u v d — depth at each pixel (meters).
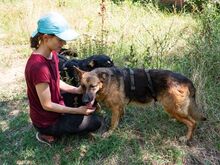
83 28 4.99
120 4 5.85
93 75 2.81
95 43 4.18
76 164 2.74
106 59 3.32
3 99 3.60
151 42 4.35
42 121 2.81
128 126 3.11
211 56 3.70
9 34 4.95
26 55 4.46
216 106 3.26
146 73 2.96
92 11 5.48
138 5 5.83
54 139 2.96
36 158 2.82
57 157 2.84
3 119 3.31
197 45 3.87
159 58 3.88
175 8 5.48
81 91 2.92
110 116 3.26
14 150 2.92
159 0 5.96
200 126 3.08
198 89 3.31
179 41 4.37
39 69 2.56
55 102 2.78
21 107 3.46
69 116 2.86
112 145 2.89
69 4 5.82
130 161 2.79
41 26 2.50
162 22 5.01
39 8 5.47
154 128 3.05
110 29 4.83
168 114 3.13
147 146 2.89
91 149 2.88
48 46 2.55
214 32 4.04
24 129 3.16
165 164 2.76
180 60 3.89
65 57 3.62
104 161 2.79
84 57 3.97
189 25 4.66
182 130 3.04
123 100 2.99
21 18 5.31
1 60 4.36
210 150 2.88
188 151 2.85
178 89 2.82
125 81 2.96
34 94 2.70
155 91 2.93
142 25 4.85
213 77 3.62
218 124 3.07
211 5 4.72
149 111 3.25
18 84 3.87
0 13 5.50
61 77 3.38
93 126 2.92
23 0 5.91
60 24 2.49
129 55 3.92
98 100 2.98
